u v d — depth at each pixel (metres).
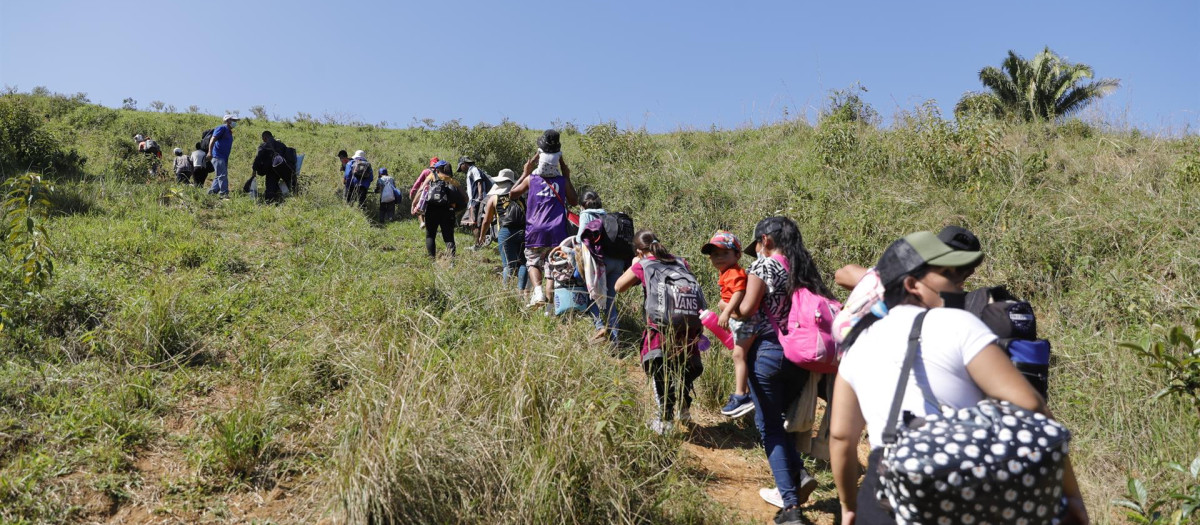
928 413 2.32
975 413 2.20
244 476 4.18
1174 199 8.23
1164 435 4.88
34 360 4.96
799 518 4.08
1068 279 7.43
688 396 5.40
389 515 3.56
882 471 2.29
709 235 9.21
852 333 2.73
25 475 3.84
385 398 4.18
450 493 3.78
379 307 6.48
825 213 9.01
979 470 2.07
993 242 7.98
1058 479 2.14
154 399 4.77
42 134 12.34
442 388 4.30
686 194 10.46
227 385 5.17
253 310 6.45
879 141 11.53
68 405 4.50
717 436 5.50
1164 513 4.20
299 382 5.09
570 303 6.77
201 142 13.57
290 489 4.13
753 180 11.16
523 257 8.30
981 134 10.23
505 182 8.56
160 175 13.52
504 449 4.04
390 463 3.69
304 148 18.89
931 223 8.63
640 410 4.85
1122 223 7.80
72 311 5.57
